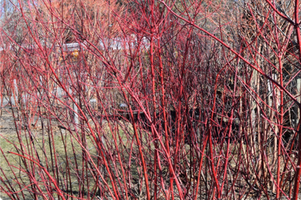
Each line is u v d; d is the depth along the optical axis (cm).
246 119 306
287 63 383
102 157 258
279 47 254
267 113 375
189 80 294
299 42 141
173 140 306
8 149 629
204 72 296
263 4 305
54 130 722
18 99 322
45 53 237
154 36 227
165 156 252
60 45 255
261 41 336
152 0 216
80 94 273
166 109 298
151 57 232
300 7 323
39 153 580
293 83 408
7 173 501
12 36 279
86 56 288
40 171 289
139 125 310
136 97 234
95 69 298
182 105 289
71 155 569
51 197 267
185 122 274
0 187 264
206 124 294
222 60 300
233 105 269
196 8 239
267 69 345
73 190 429
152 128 246
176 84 284
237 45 294
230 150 311
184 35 307
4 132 757
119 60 284
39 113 282
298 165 156
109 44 283
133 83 243
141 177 367
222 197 314
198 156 297
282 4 319
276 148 401
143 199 365
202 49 301
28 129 289
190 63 293
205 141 263
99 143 269
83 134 299
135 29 257
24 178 474
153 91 241
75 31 226
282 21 362
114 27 313
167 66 294
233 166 425
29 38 280
